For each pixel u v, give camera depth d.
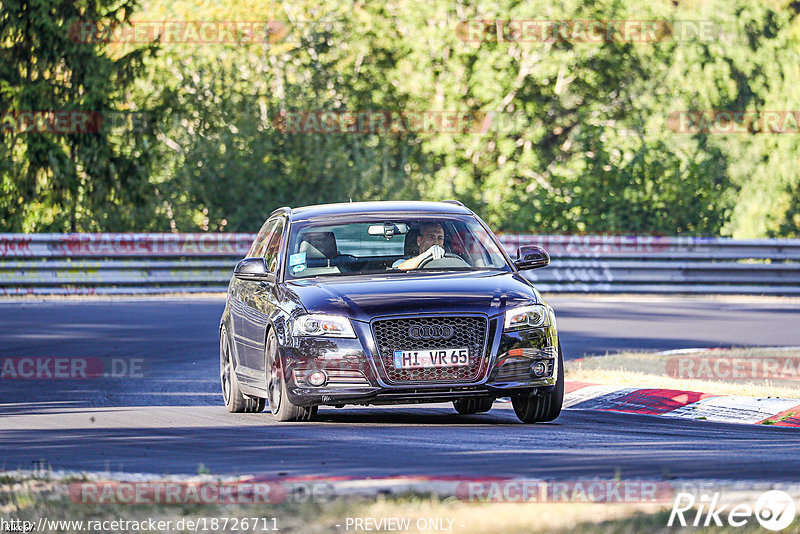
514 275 36.53
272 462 27.47
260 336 36.94
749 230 149.00
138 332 64.81
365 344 33.25
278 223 40.47
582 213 112.75
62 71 112.56
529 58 138.00
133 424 36.53
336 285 35.16
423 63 136.25
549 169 141.00
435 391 33.25
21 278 87.06
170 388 46.53
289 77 125.88
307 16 134.25
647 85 145.88
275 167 113.62
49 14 111.19
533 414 35.62
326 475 24.59
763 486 22.22
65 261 88.44
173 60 123.94
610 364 49.09
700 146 147.25
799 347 58.59
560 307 81.44
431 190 126.94
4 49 112.50
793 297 93.31
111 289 88.44
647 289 92.88
